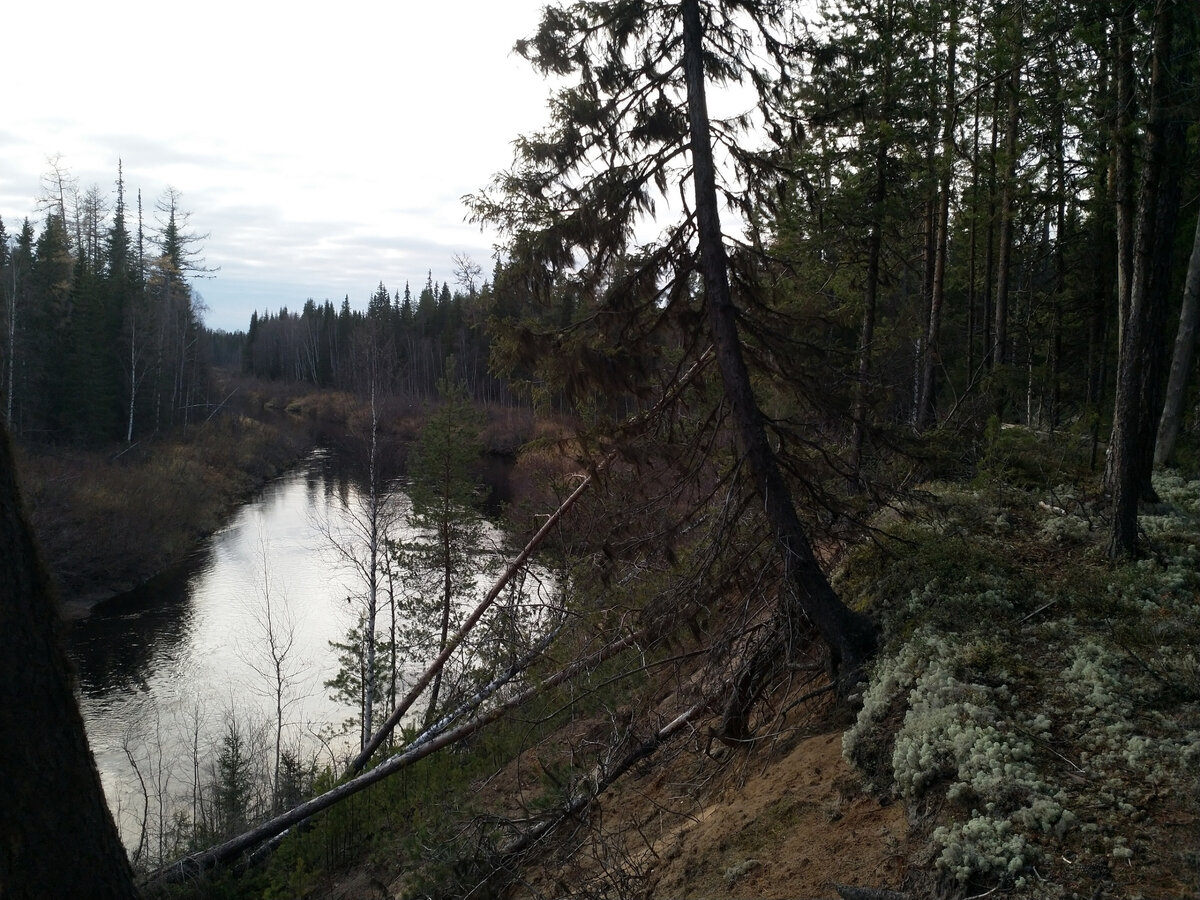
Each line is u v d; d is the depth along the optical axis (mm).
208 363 70188
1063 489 10391
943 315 23672
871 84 13242
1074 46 8578
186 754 17156
